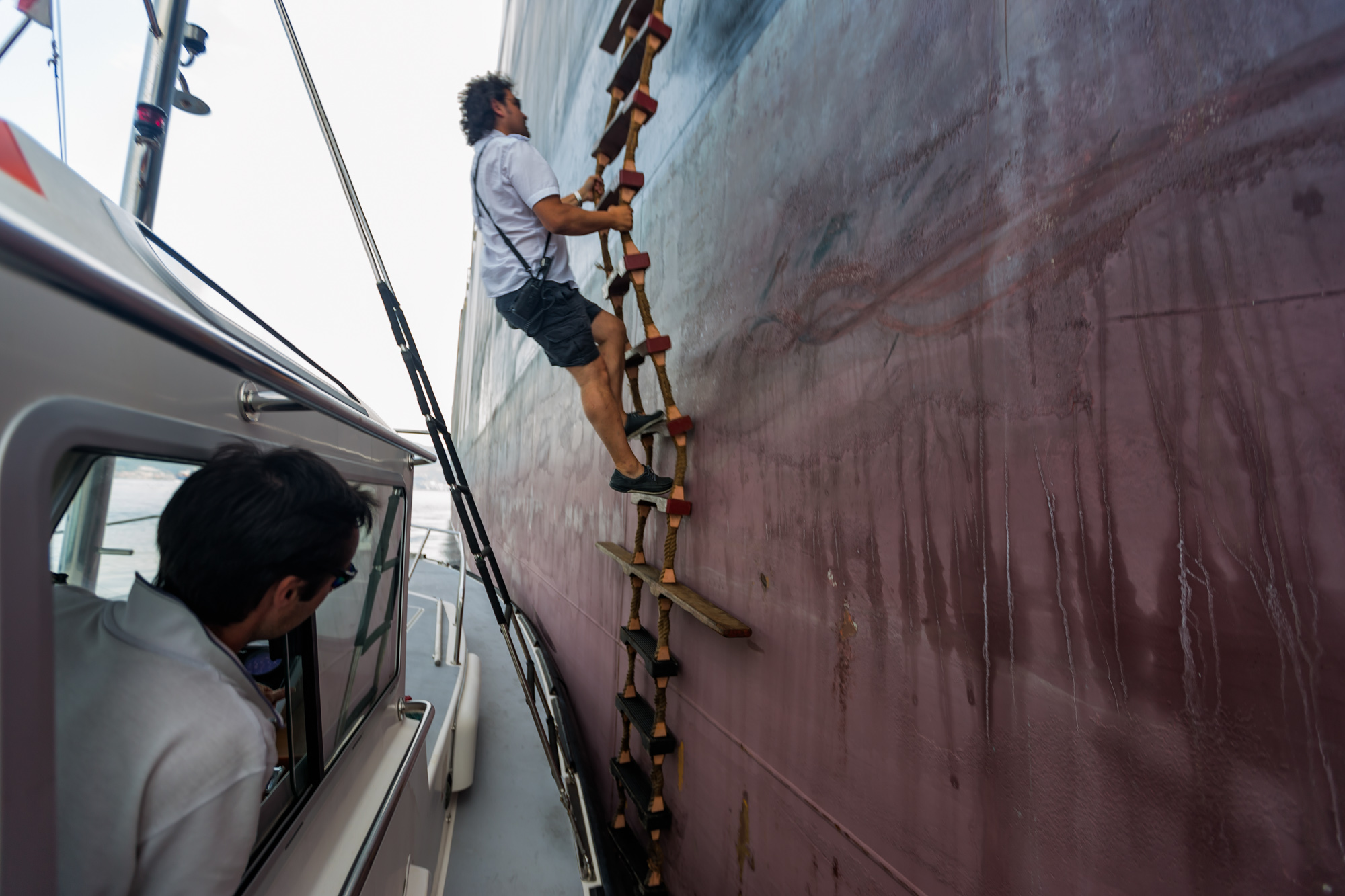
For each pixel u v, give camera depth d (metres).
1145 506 1.00
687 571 2.60
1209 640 0.92
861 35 1.77
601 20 4.72
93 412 0.53
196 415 0.70
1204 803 0.91
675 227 2.99
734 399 2.33
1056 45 1.20
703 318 2.62
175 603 0.72
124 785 0.63
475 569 10.14
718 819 2.26
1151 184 1.02
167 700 0.66
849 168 1.79
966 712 1.31
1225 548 0.90
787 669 1.92
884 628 1.54
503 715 3.76
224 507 0.70
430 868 2.08
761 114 2.29
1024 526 1.20
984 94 1.36
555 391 5.72
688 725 2.54
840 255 1.79
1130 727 1.01
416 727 1.82
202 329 0.67
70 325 0.52
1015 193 1.27
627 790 2.87
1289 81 0.86
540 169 2.09
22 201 0.65
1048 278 1.18
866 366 1.66
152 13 2.29
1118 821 1.02
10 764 0.47
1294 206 0.85
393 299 2.44
